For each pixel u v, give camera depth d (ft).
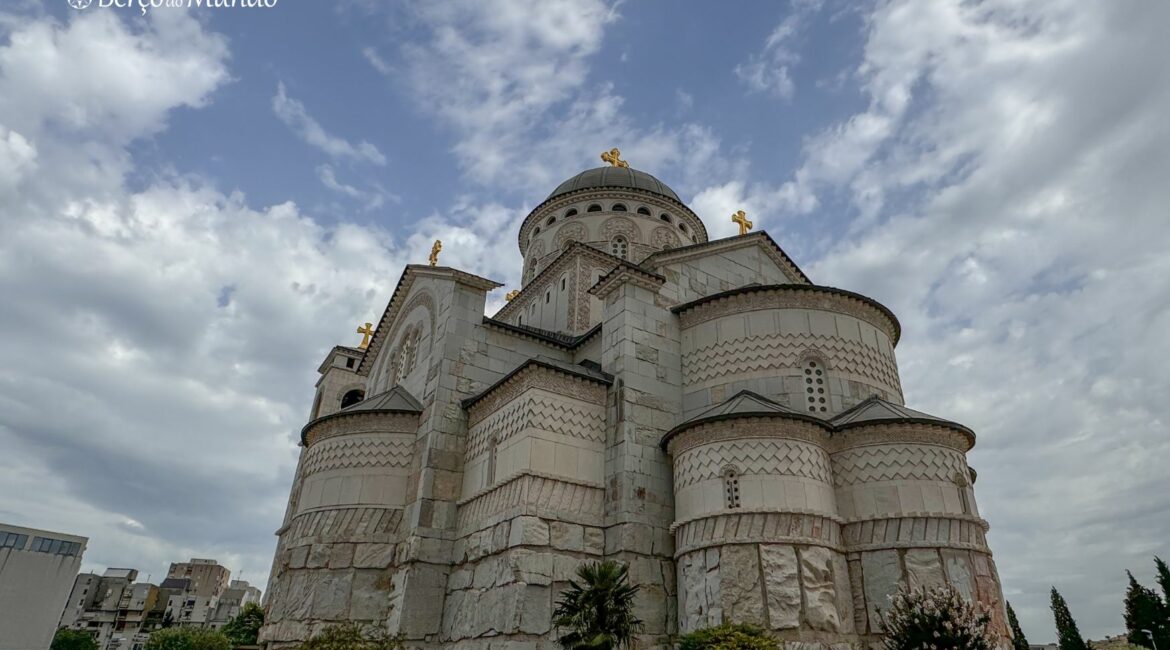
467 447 75.00
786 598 53.62
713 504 59.21
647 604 59.77
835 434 63.46
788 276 92.68
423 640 64.39
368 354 109.70
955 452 61.82
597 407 70.03
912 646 46.09
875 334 74.84
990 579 57.00
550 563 59.57
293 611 69.41
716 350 73.20
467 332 80.94
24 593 164.66
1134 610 157.48
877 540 57.88
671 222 118.01
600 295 78.69
